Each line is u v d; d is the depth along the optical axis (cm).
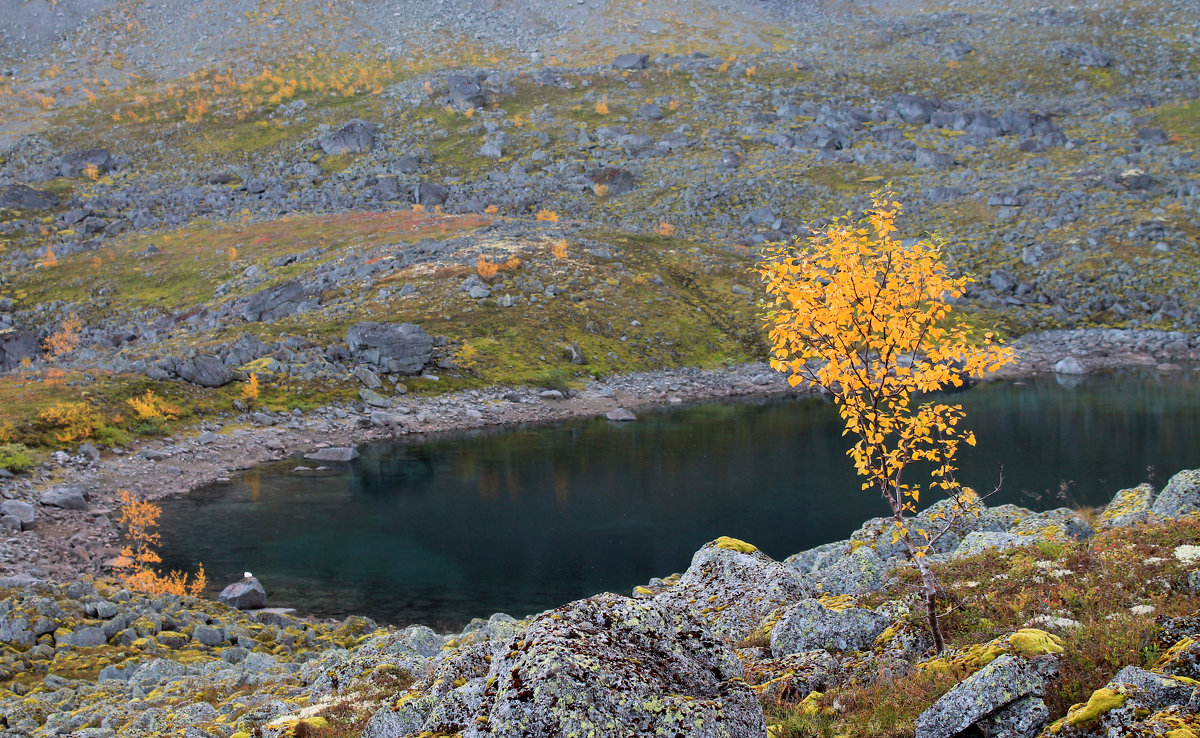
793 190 15162
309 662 1858
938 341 1192
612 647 802
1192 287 10369
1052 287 10969
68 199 15612
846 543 2239
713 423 6975
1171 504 2158
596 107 19725
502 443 6247
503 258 11194
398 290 10088
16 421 5228
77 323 10644
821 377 1232
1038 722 858
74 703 1716
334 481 5097
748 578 1770
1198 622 973
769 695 1146
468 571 3434
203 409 6291
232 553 3709
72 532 3931
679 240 13025
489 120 19312
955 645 1152
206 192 15912
